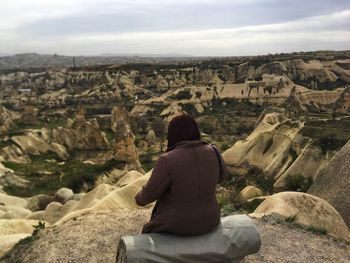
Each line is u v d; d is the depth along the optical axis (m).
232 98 151.62
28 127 124.81
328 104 130.38
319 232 10.43
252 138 66.75
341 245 9.69
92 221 10.55
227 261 5.23
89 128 100.12
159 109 146.62
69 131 100.12
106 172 65.44
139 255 5.06
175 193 5.11
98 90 184.50
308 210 13.60
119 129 69.00
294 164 47.81
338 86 171.38
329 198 20.02
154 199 5.16
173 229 5.17
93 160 91.12
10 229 21.28
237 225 5.39
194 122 5.43
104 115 141.75
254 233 5.36
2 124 113.31
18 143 89.88
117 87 184.88
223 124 122.88
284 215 11.91
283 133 60.84
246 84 155.50
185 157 5.15
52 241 9.69
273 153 60.03
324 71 176.00
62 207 33.66
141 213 11.07
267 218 11.23
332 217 13.63
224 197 20.97
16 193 59.38
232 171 62.38
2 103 179.00
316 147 47.66
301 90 148.38
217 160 5.39
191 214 5.12
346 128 52.09
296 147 53.50
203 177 5.16
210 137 109.00
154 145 104.38
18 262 9.32
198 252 5.11
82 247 9.16
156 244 5.13
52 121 137.62
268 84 152.38
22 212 40.62
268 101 144.88
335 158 21.83
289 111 92.88
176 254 5.07
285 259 8.52
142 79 195.12
